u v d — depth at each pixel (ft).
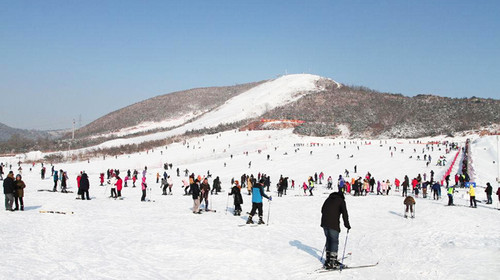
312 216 60.85
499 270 30.40
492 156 205.67
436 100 559.38
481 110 483.10
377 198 92.07
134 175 136.98
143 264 30.22
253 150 296.92
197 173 185.16
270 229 47.06
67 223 46.70
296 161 220.23
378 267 31.35
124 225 47.03
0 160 305.53
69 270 27.37
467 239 43.27
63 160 304.30
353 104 563.48
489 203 80.53
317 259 33.60
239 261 32.04
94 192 100.53
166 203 75.77
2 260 28.71
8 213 52.06
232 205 75.00
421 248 38.86
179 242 37.83
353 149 274.36
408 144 308.60
